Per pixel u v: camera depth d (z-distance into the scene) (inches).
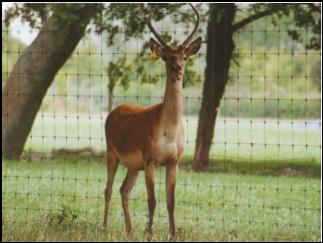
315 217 971.3
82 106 3841.0
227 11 1593.3
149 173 797.9
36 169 1450.5
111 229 836.0
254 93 3649.1
